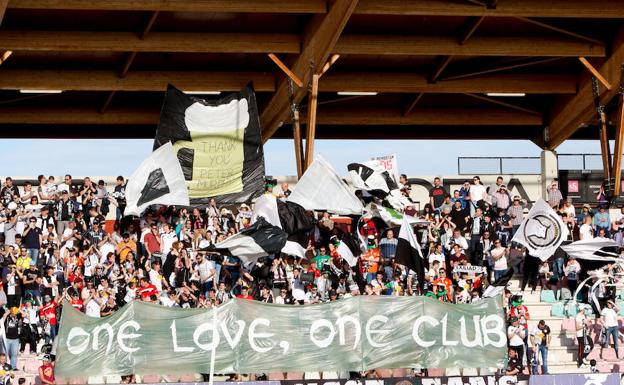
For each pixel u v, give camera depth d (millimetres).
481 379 32938
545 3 41812
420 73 48688
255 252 36219
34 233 39594
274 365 31844
